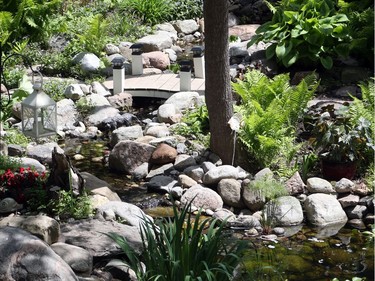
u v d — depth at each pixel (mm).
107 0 11664
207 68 7113
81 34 10500
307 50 9234
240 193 6746
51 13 10156
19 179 6320
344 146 6934
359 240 6172
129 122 8500
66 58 9805
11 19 9578
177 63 10383
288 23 9273
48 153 7492
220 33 7004
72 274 4691
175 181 7035
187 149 7570
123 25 11047
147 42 10625
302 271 5637
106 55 10242
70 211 6070
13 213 6102
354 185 6820
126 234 5645
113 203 6223
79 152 7848
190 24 11742
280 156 7203
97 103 8781
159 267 4762
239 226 6355
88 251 5379
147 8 11648
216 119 7211
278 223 6430
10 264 4570
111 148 7984
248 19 11867
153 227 4969
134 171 7312
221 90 7137
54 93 8883
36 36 10125
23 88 8555
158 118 8422
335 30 9258
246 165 7277
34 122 5398
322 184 6820
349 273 5613
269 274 5566
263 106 7781
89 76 9602
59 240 5531
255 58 9703
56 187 6203
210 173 6938
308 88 8391
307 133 7793
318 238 6207
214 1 6922
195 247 4793
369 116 7203
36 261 4602
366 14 9453
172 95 8781
